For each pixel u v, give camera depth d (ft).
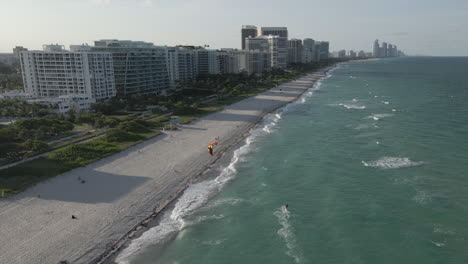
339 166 257.14
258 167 258.37
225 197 208.64
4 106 428.56
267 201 203.72
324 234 169.48
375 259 150.30
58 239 159.02
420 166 251.60
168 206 195.21
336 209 192.85
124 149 293.43
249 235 169.07
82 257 147.13
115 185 219.61
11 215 178.91
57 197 200.34
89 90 526.98
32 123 327.47
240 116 449.06
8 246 152.87
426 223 176.76
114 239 161.27
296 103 569.23
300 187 222.48
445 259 149.18
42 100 450.30
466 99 582.35
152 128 374.02
